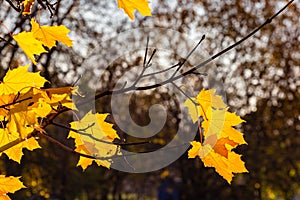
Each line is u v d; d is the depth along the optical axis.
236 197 13.02
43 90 1.67
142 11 1.51
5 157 9.30
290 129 12.85
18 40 1.59
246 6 12.17
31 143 1.78
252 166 12.55
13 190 1.89
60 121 8.30
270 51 12.65
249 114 12.40
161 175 12.59
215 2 11.78
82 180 12.70
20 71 1.65
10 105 1.66
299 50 12.79
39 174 10.89
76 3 6.98
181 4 11.04
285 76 12.83
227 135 1.68
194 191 13.08
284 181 12.92
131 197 16.14
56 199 12.04
